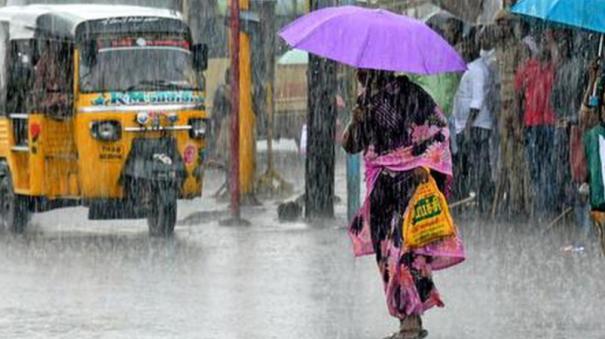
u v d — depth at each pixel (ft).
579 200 94.02
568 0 78.79
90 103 99.66
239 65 109.81
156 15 103.45
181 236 100.07
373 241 59.47
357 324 64.75
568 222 98.63
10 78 104.78
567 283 75.87
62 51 101.35
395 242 58.49
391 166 58.70
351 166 103.35
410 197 58.39
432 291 58.65
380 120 58.75
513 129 102.17
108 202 100.83
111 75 100.07
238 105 107.24
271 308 68.95
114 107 99.66
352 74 129.70
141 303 70.59
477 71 102.78
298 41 58.18
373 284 76.28
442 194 58.65
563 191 97.91
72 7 107.55
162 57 101.45
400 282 58.44
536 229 98.17
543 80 97.40
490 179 104.06
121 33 100.73
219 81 163.94
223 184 132.98
